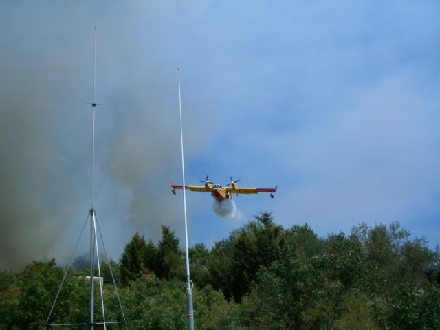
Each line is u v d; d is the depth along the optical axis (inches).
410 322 943.0
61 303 1099.9
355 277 1074.7
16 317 1115.3
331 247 1177.4
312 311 1016.2
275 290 1072.2
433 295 967.0
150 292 1371.8
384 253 1374.3
